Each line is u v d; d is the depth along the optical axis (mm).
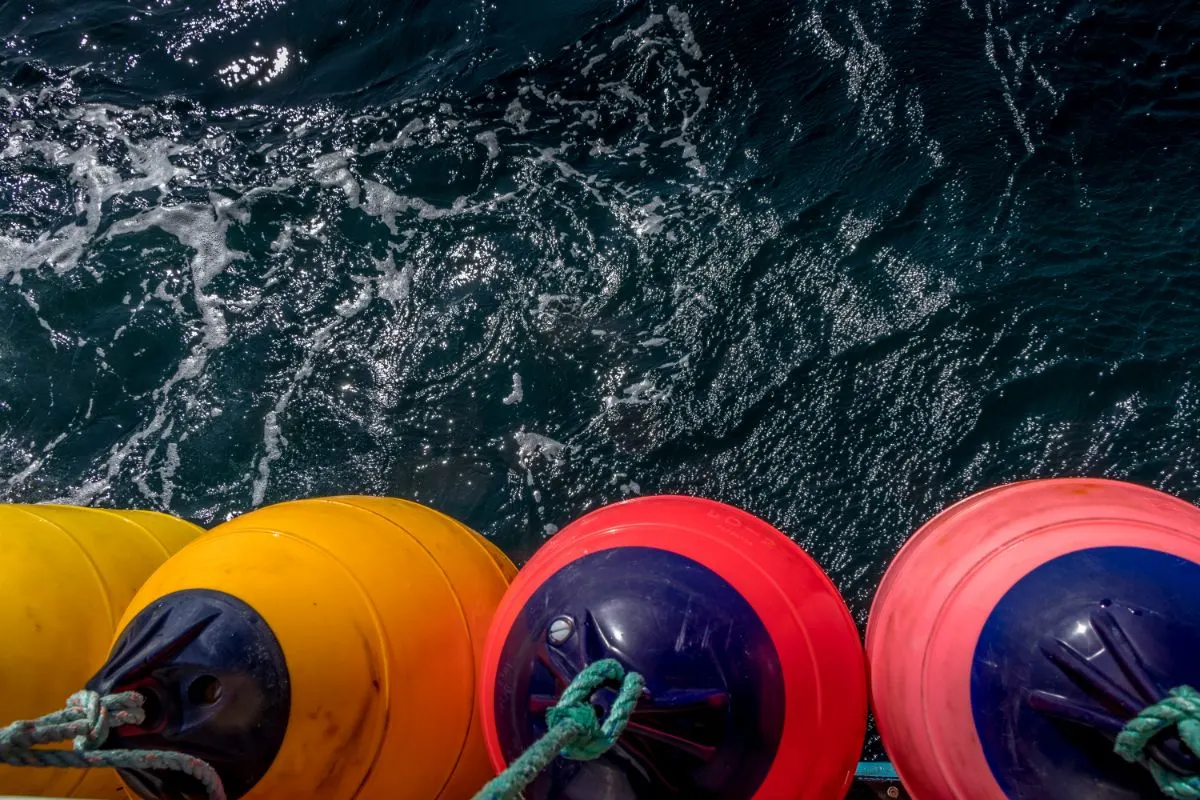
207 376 5637
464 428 5227
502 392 5312
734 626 2588
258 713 2566
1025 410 4672
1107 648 2268
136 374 5699
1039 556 2543
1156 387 4578
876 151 5672
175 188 6469
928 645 2662
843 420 4844
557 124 6309
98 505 5219
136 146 6727
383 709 2799
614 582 2654
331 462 5230
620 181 5945
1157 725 2061
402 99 6656
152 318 5902
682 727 2439
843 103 5934
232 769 2559
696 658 2508
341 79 6930
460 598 3252
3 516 3232
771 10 6453
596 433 5070
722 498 4762
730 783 2512
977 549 2723
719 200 5707
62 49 7328
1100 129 5500
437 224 5996
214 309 5902
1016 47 5934
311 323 5758
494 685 2756
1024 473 4531
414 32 7035
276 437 5355
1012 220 5223
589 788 2479
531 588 2842
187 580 2775
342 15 7160
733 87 6203
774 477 4770
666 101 6254
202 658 2553
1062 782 2305
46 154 6730
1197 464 4371
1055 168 5383
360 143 6488
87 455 5422
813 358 5039
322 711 2660
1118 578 2385
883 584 3303
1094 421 4582
